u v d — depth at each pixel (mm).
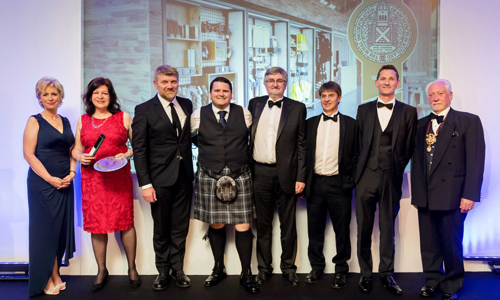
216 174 2707
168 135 2701
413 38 3377
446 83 2658
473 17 3088
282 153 2744
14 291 2846
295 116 2762
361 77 3459
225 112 2738
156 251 2861
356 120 2812
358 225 2820
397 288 2727
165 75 2637
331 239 3121
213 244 2963
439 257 2775
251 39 3465
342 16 3434
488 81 3098
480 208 3125
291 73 3504
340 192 2799
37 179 2713
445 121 2664
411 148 2754
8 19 3088
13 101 3098
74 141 2846
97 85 2697
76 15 3121
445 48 3113
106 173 2719
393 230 2799
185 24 3389
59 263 2846
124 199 2779
